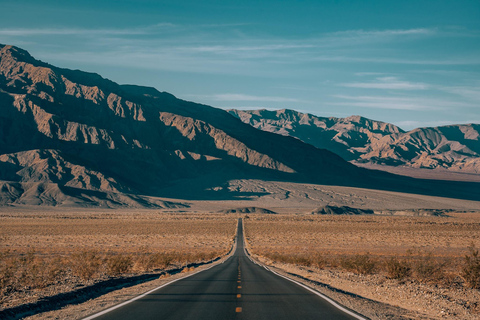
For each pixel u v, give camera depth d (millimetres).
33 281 20438
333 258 50531
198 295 17141
